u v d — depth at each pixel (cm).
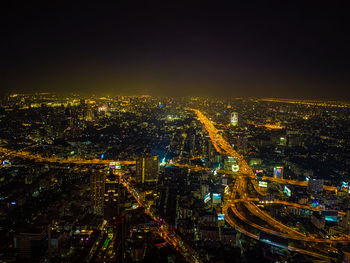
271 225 14825
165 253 12162
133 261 11744
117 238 12744
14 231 13525
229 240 13112
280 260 11981
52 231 13050
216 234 13375
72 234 13300
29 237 11625
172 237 13450
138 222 14200
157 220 14638
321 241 13538
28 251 11644
